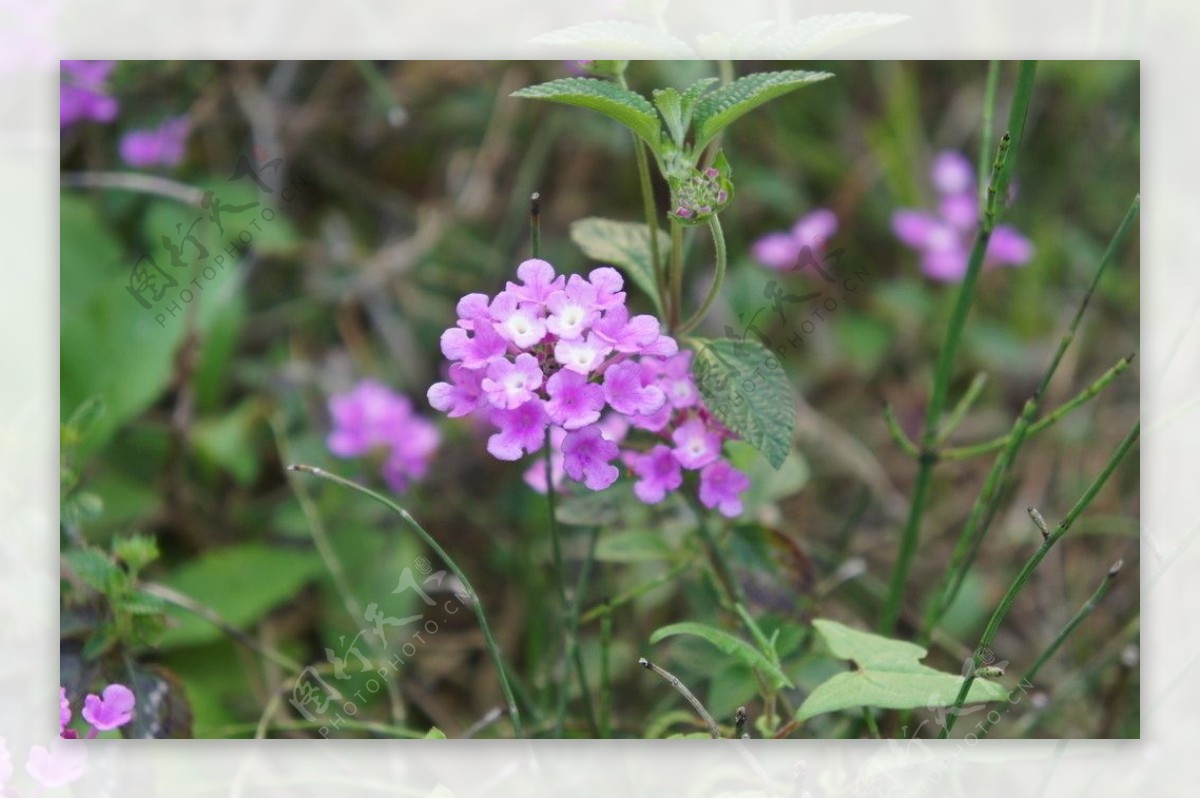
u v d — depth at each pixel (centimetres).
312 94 69
